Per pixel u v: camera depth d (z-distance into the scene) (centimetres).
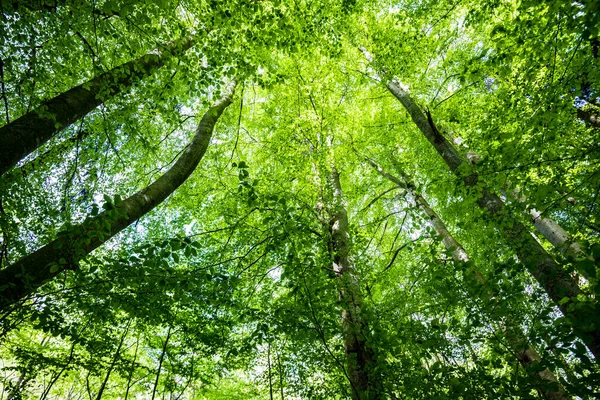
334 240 619
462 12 859
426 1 678
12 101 586
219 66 564
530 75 419
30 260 369
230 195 770
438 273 375
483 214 455
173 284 401
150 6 443
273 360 854
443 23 840
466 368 347
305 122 767
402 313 458
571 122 432
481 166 407
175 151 991
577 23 310
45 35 457
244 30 568
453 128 922
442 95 987
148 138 828
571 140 445
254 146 1010
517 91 448
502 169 385
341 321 462
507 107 450
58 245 364
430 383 321
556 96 381
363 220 1121
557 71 426
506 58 425
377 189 1223
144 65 582
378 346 379
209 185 913
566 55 411
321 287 421
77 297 414
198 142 689
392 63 830
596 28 291
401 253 941
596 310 207
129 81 544
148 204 509
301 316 405
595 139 368
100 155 799
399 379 352
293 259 414
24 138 357
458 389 295
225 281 427
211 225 909
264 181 712
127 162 864
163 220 965
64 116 414
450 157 688
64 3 414
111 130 623
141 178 884
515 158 378
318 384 595
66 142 717
